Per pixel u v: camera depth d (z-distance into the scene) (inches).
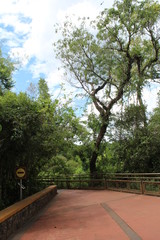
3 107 290.7
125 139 710.5
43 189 539.8
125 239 203.2
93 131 868.0
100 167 877.2
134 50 743.1
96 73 816.9
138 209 330.6
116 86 813.2
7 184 371.9
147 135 662.5
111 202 425.7
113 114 763.4
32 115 306.2
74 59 826.8
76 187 831.1
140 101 745.0
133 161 663.8
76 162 1007.0
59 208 415.8
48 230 261.0
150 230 223.3
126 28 711.7
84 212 357.4
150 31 717.3
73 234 237.3
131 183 546.3
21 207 287.6
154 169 625.3
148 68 773.3
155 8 696.4
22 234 251.1
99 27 740.0
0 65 439.2
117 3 701.3
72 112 545.3
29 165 416.2
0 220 219.1
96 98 823.1
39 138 341.4
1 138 297.9
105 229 244.4
